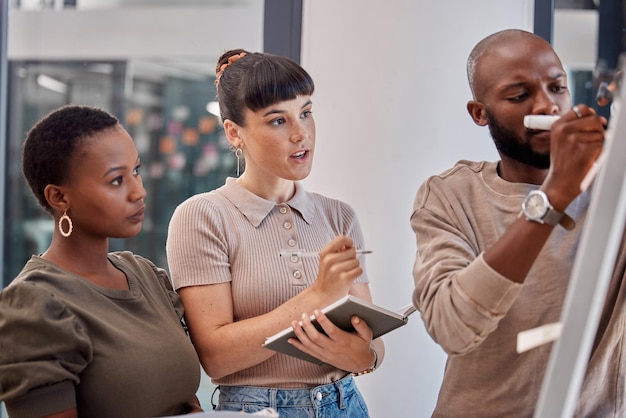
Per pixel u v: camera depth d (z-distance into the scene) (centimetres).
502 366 135
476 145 235
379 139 238
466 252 133
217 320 164
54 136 145
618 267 133
